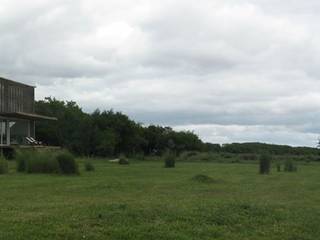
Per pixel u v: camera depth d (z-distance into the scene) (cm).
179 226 1248
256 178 3084
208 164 5494
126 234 1146
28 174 3094
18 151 3672
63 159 3150
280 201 1850
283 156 7194
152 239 1136
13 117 6225
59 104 8188
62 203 1577
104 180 2634
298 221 1416
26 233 1115
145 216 1322
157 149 8775
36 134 7694
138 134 8312
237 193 2091
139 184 2381
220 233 1225
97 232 1151
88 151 7706
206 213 1400
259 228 1309
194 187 2298
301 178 3169
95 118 7938
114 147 7912
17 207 1466
